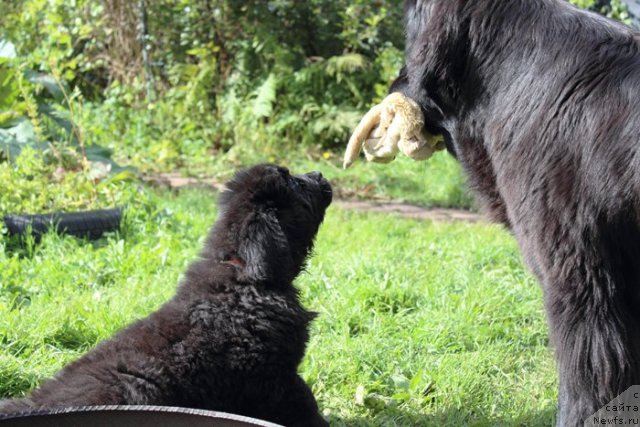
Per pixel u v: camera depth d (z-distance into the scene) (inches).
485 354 110.1
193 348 89.0
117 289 125.7
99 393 84.7
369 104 257.1
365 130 98.1
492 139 87.3
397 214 187.9
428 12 90.3
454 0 88.7
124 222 151.3
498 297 123.9
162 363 87.5
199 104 258.8
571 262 81.6
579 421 81.6
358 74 259.1
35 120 169.9
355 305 120.0
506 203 86.4
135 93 269.4
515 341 114.8
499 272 136.3
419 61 90.7
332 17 270.5
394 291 123.9
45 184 158.6
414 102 93.6
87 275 130.0
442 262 140.3
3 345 107.7
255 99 257.6
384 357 109.5
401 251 146.9
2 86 185.8
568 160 82.2
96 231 148.5
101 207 158.2
